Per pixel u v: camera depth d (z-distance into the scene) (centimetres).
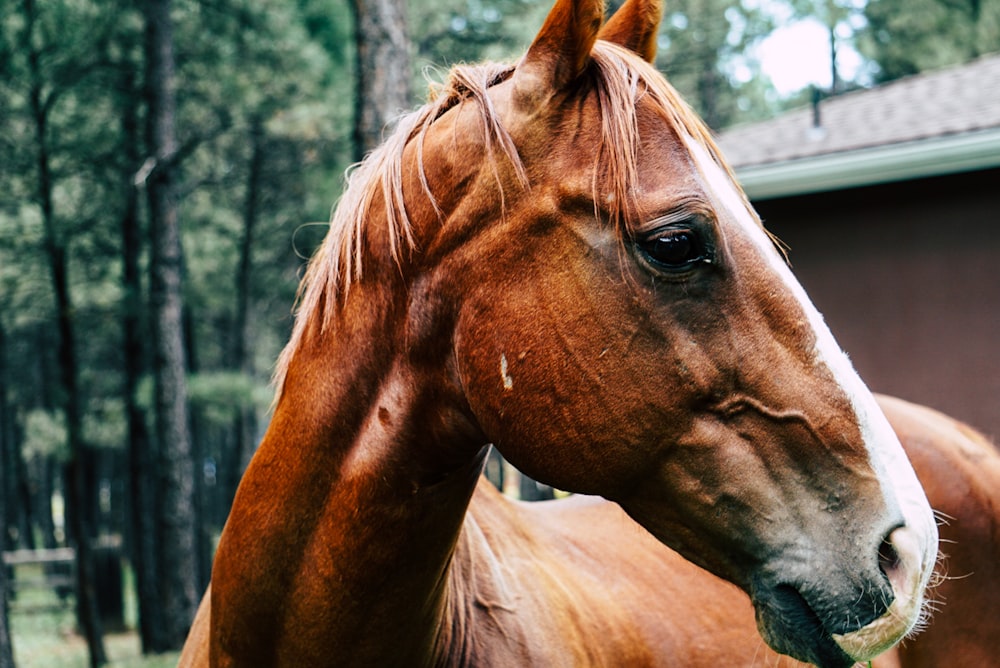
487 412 153
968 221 717
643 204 145
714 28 2631
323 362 167
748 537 145
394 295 162
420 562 163
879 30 2525
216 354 2452
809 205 784
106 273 1551
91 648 1213
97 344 2058
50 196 1237
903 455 145
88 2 1245
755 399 144
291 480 165
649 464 149
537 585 205
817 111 871
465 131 159
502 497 234
